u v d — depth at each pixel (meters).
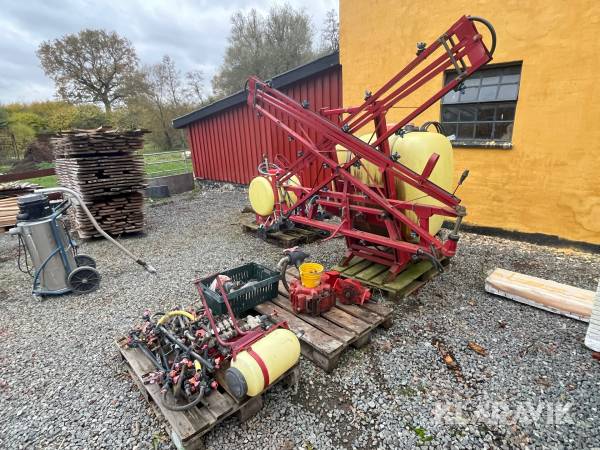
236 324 2.17
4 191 6.46
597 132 3.86
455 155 5.01
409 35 5.07
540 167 4.31
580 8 3.71
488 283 3.27
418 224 3.29
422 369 2.36
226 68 24.47
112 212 5.61
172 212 7.46
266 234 4.93
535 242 4.54
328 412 2.05
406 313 3.03
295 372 2.17
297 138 3.52
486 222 4.91
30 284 4.12
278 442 1.88
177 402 1.97
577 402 2.04
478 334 2.71
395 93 2.76
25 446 1.92
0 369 2.56
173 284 3.87
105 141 5.47
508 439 1.83
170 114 23.12
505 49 4.30
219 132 9.51
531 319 2.88
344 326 2.57
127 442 1.91
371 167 3.33
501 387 2.18
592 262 3.92
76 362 2.61
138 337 2.46
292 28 23.36
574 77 3.89
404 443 1.84
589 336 2.46
